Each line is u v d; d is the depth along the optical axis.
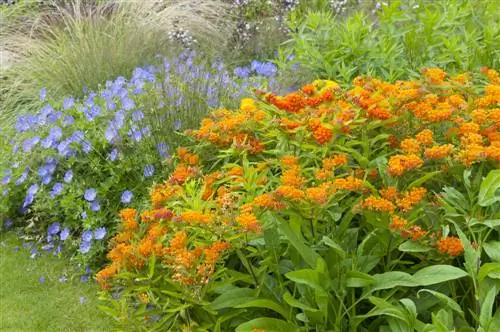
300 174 2.86
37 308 3.94
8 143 5.14
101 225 4.34
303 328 2.61
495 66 4.24
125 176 4.47
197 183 3.26
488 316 2.30
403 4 5.18
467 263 2.44
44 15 7.30
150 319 2.95
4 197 4.83
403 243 2.61
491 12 4.78
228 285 2.81
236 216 2.61
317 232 2.82
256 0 7.40
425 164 2.89
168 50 6.11
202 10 7.25
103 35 6.32
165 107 4.50
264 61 6.64
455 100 3.06
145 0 7.08
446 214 2.62
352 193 2.95
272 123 3.02
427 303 2.63
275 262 2.74
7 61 6.48
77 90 5.80
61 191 4.50
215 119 3.49
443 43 4.39
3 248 4.62
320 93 3.19
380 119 2.93
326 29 4.84
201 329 2.74
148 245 2.73
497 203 2.70
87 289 4.11
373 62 4.50
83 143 4.56
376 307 2.55
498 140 2.87
